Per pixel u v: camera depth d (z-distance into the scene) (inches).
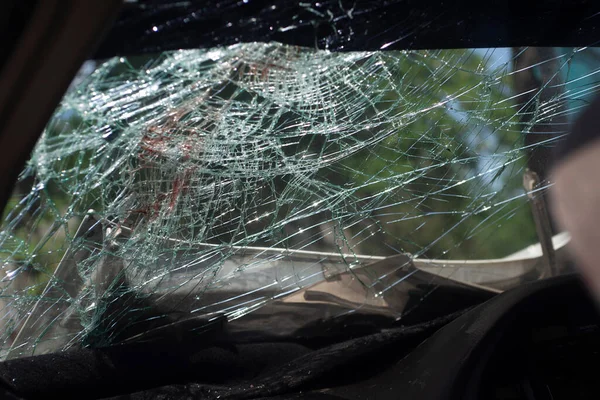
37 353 70.5
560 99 74.3
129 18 51.6
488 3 60.1
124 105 71.8
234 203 73.1
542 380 64.4
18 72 38.7
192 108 73.2
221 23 54.9
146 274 71.4
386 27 61.0
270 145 73.9
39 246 69.6
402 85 74.3
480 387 60.1
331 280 78.2
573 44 66.8
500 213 87.2
